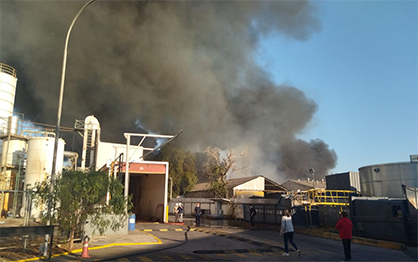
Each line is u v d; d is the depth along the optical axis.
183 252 9.81
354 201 14.82
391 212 13.04
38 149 24.02
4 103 30.12
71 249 9.59
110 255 8.94
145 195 27.03
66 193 8.85
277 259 9.12
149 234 14.45
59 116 9.95
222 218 30.00
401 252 11.05
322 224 19.59
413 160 23.05
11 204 25.00
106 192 9.53
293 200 18.97
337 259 9.36
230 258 9.08
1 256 8.38
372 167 24.77
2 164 25.73
